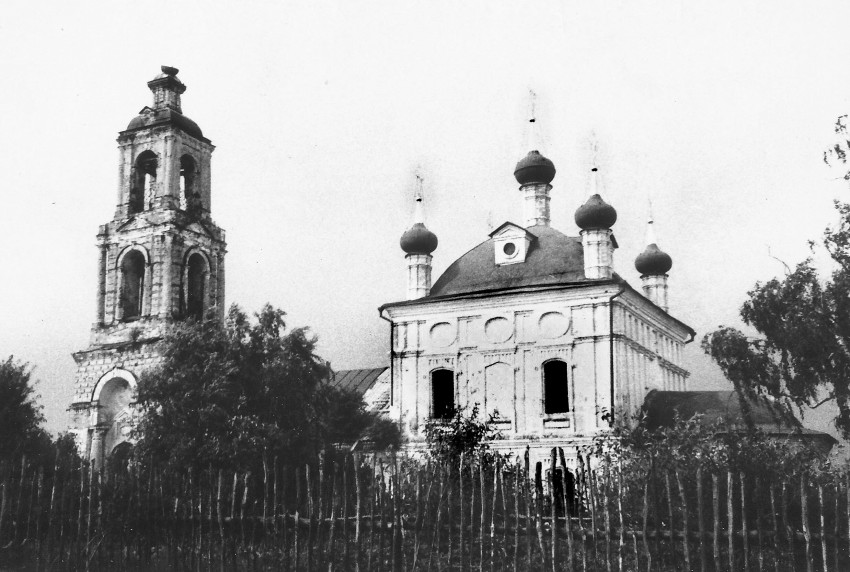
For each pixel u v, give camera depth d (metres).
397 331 49.53
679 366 54.34
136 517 26.50
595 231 46.53
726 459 23.16
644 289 58.59
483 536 22.16
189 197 66.12
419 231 51.53
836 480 22.28
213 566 25.16
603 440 32.06
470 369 47.25
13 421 41.47
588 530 21.83
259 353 39.69
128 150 65.56
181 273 62.31
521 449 44.91
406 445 46.91
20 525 28.31
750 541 19.23
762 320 34.38
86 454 60.38
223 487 26.81
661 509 21.97
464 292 48.94
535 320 46.28
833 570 18.50
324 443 38.62
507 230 49.94
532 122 57.25
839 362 32.38
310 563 23.16
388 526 23.59
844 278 32.81
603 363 44.16
